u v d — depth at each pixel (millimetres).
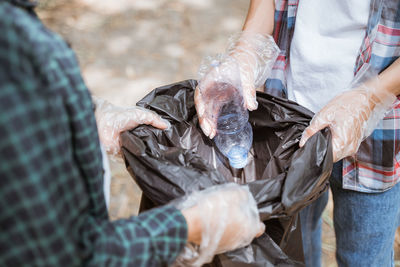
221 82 1024
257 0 1218
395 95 986
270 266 792
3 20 417
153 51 2822
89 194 562
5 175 426
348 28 1015
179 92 1069
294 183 778
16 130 423
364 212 1154
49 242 471
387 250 1239
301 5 1048
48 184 458
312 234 1402
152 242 571
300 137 959
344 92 976
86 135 515
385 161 1039
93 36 2955
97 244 526
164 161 799
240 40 1152
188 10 3297
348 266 1293
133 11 3254
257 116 1061
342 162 1116
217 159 1063
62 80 472
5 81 418
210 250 660
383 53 988
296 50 1091
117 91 2469
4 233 447
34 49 433
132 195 1883
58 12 3221
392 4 929
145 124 950
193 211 640
